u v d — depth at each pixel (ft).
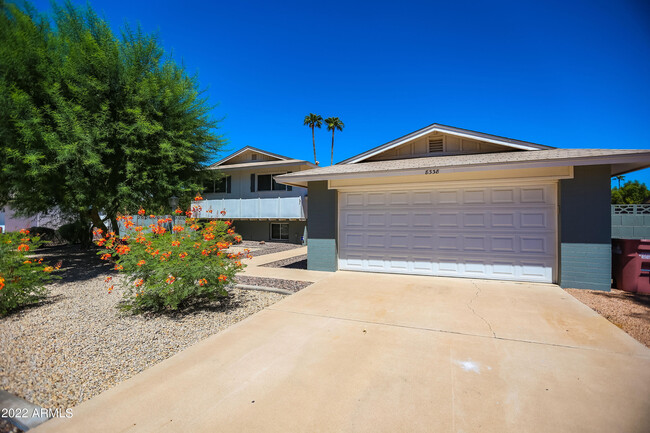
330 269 28.35
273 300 19.54
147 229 18.75
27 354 12.17
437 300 19.02
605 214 20.63
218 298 19.89
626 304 17.78
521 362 11.19
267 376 10.44
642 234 40.57
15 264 18.01
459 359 11.50
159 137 31.19
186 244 16.99
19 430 7.86
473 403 8.89
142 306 17.78
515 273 23.43
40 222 57.98
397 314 16.53
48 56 27.30
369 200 27.81
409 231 26.45
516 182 23.22
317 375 10.48
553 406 8.68
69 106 27.32
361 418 8.32
